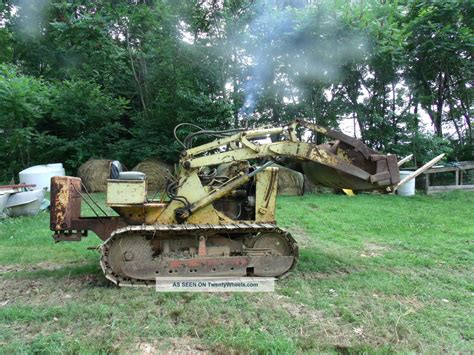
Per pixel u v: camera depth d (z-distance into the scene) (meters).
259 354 3.12
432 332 3.60
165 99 13.84
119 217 5.04
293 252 4.95
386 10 12.21
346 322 3.75
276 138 7.41
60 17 15.50
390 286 4.72
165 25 13.72
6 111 11.77
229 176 5.32
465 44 12.90
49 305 3.96
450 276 5.22
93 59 14.67
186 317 3.65
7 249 6.29
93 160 13.13
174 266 4.57
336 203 10.91
